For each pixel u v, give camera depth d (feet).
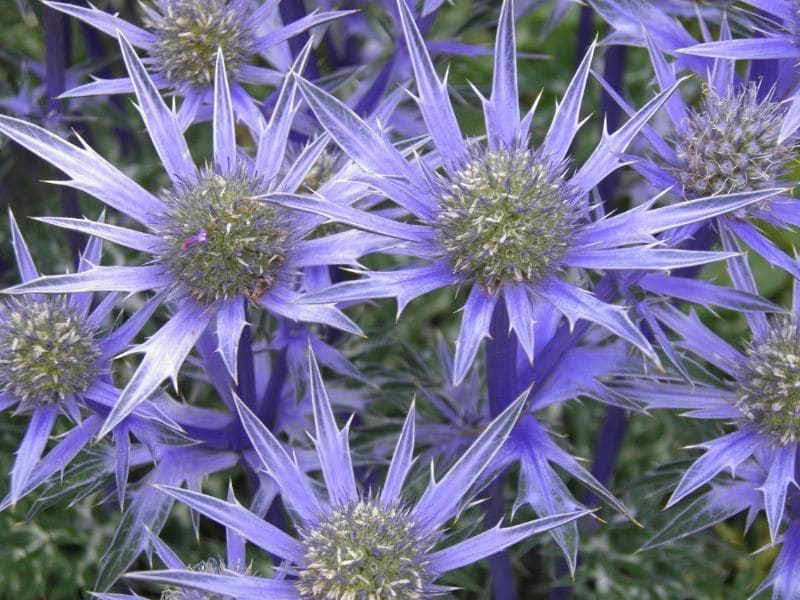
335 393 1.38
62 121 1.43
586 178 1.13
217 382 1.26
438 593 1.10
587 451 1.63
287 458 1.12
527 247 1.09
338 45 1.59
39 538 1.52
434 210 1.12
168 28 1.26
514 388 1.19
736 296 1.19
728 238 1.16
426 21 1.44
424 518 1.11
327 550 1.10
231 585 1.07
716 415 1.23
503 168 1.11
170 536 1.59
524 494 1.19
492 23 1.51
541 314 1.27
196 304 1.13
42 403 1.16
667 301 1.26
